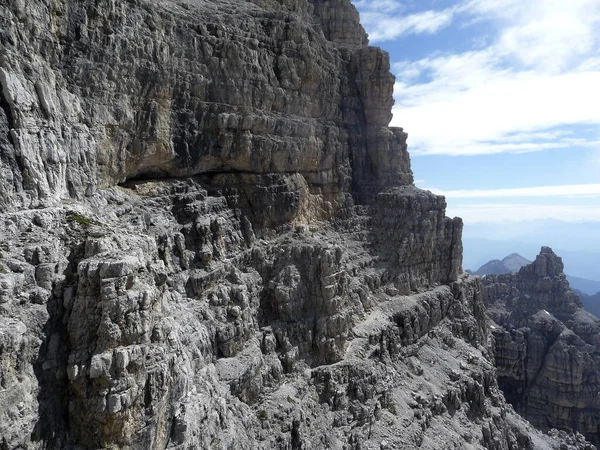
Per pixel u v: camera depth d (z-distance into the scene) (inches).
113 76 1021.2
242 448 894.4
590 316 3543.3
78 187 904.9
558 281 3710.6
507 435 1985.7
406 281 1959.9
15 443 546.6
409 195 2059.5
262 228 1454.2
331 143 1841.8
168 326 754.8
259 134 1441.9
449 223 2235.5
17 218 682.8
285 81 1556.3
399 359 1678.2
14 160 735.1
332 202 1886.1
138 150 1115.9
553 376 2997.0
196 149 1274.6
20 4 799.7
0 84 738.8
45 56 875.4
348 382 1326.3
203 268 1168.2
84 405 625.3
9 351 559.8
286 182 1550.2
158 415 677.3
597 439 2886.3
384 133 2146.9
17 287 603.5
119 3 1042.7
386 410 1413.6
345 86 2033.7
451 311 2154.3
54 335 635.5
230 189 1398.9
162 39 1157.7
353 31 2588.6
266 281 1332.4
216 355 1077.1
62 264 671.8
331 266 1362.0
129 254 726.5
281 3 2234.3
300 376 1243.2
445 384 1740.9
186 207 1214.3
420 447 1392.7
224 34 1357.0
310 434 1136.2
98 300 650.2
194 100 1258.6
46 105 824.9
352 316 1539.1
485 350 2262.6
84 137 936.3
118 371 625.6
